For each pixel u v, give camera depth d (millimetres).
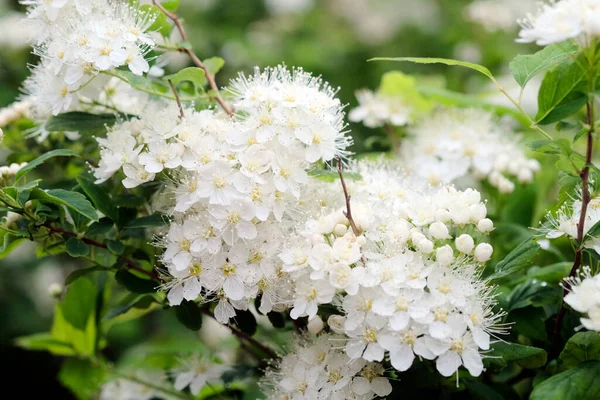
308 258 422
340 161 441
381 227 433
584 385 415
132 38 438
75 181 466
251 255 431
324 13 879
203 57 753
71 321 492
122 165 439
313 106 436
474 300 423
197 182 432
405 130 529
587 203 421
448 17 793
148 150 441
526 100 566
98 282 489
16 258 719
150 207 456
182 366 484
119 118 454
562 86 423
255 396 495
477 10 665
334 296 428
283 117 432
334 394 426
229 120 445
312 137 434
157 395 501
